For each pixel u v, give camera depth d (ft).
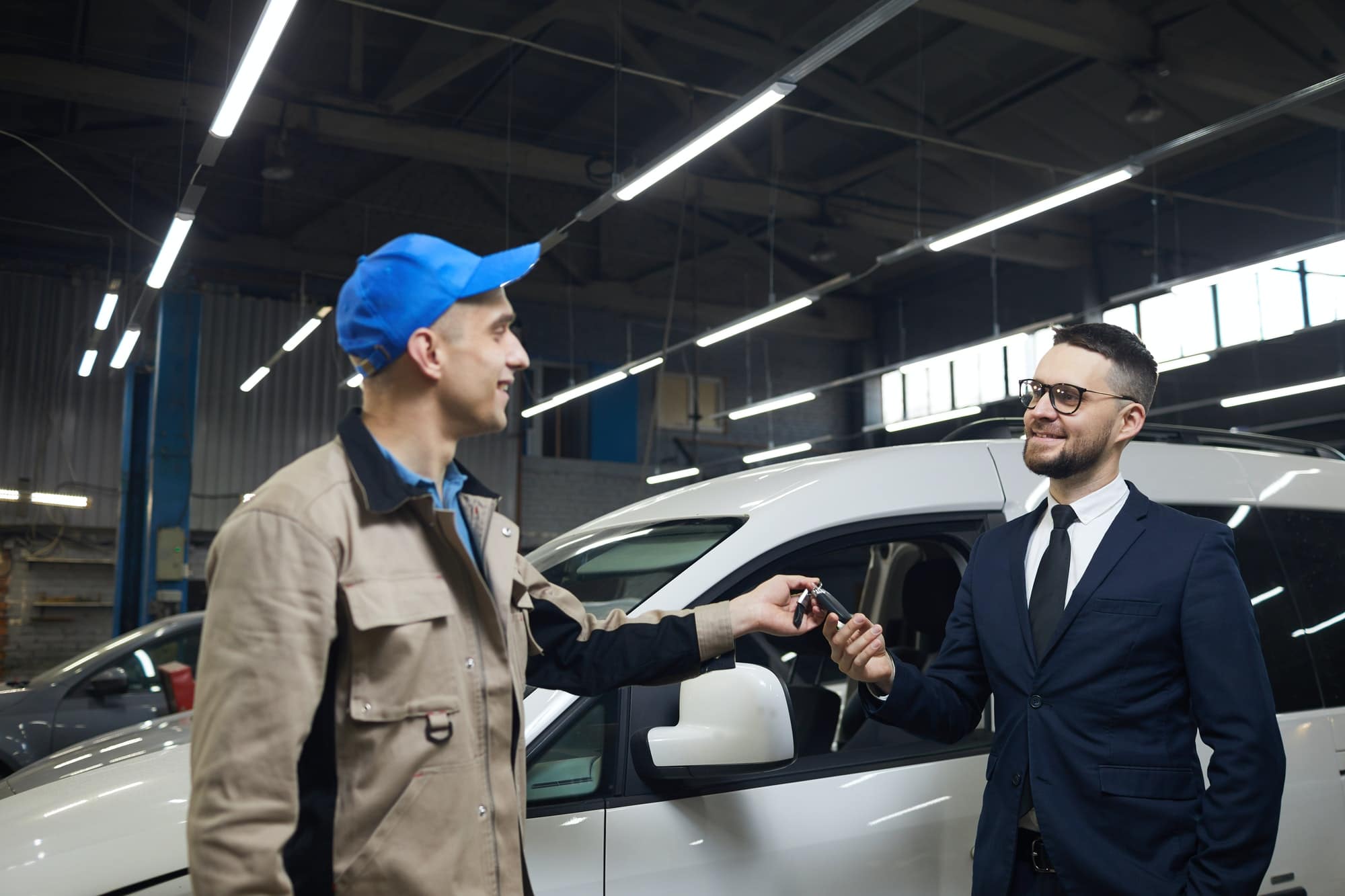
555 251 56.49
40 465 43.11
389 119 42.01
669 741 5.59
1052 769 5.25
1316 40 35.27
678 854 5.74
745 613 5.12
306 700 3.50
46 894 5.14
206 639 3.58
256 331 47.93
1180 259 49.14
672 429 60.80
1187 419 48.03
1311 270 43.34
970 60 41.57
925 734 5.77
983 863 5.44
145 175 47.09
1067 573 5.58
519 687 4.20
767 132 48.44
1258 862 4.85
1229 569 5.25
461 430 4.22
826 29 39.32
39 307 43.86
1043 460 5.72
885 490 7.23
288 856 3.59
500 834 3.87
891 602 10.19
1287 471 9.09
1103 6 35.32
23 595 43.06
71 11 36.52
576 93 46.19
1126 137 44.65
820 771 6.35
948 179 50.88
